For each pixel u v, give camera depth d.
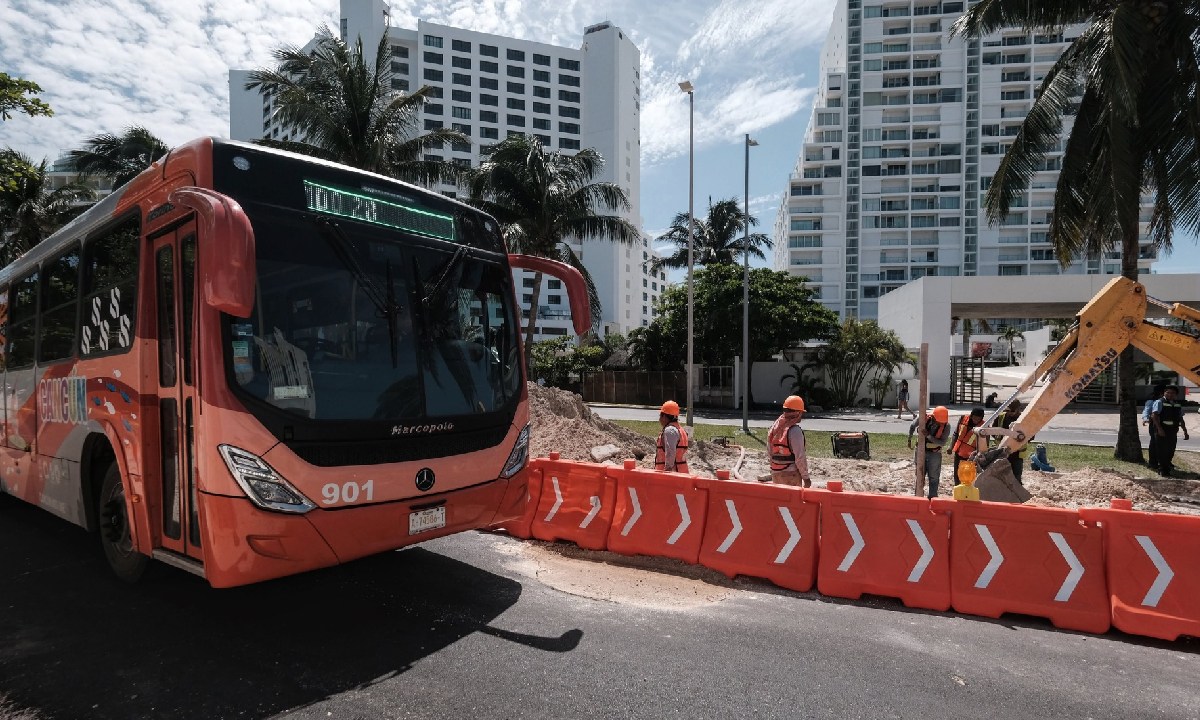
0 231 32.44
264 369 3.65
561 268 5.41
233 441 3.51
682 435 7.28
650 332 38.69
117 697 3.42
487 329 4.94
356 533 3.87
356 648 4.07
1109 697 3.59
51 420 5.87
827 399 32.38
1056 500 9.84
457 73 93.56
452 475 4.34
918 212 87.06
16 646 4.02
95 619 4.45
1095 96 13.37
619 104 99.94
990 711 3.42
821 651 4.14
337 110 22.97
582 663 3.90
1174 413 12.41
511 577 5.56
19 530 6.77
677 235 48.56
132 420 4.44
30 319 6.50
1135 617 4.41
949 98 86.81
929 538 5.10
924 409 7.73
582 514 6.52
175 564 4.00
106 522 5.12
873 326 32.47
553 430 13.33
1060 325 55.75
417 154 25.31
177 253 4.10
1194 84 12.20
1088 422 25.33
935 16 86.00
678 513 6.06
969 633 4.48
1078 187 14.16
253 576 3.59
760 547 5.61
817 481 11.45
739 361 34.19
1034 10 13.21
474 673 3.75
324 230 4.07
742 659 3.99
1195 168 12.15
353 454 3.84
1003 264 85.25
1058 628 4.59
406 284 4.42
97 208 5.32
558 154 30.20
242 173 3.86
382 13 89.12
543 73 98.62
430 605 4.84
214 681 3.61
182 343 4.00
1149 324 8.42
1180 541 4.48
